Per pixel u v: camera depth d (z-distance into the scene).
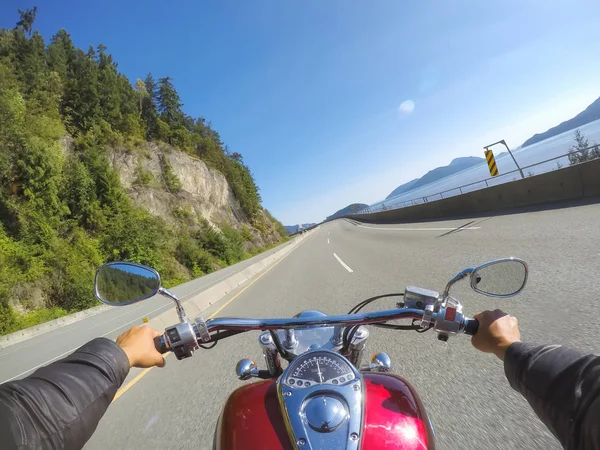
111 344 0.98
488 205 19.27
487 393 3.29
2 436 0.62
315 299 9.03
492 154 18.61
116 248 30.30
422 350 4.50
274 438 1.41
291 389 1.51
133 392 5.14
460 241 12.13
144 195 42.19
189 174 54.03
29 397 0.72
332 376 1.54
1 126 26.81
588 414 0.69
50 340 11.64
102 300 1.70
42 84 43.53
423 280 8.33
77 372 0.85
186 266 37.69
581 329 4.17
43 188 27.45
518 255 8.11
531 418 2.82
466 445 2.63
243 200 74.88
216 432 1.64
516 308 5.24
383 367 2.33
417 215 30.34
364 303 2.55
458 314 1.33
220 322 1.66
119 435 3.83
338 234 41.94
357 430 1.35
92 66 56.53
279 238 91.44
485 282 1.56
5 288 19.52
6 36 50.72
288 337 2.32
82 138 39.34
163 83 76.06
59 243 25.45
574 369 0.78
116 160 42.66
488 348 1.15
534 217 12.72
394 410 1.49
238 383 4.67
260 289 13.44
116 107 49.88
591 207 11.31
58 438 0.72
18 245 22.94
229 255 46.66
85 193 31.44
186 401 4.42
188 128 91.38
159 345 1.44
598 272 5.86
